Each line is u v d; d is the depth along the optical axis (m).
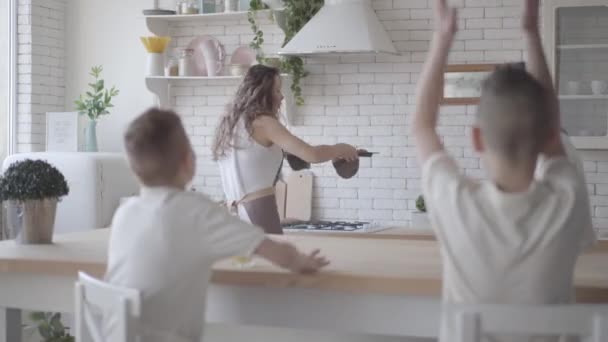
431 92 1.93
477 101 5.41
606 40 4.99
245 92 3.69
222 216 2.11
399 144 5.62
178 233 2.08
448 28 1.93
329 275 2.15
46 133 6.05
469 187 1.80
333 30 5.28
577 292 2.01
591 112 5.04
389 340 2.62
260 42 5.77
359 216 5.71
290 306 2.24
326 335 2.69
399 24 5.60
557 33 5.06
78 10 6.39
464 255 1.77
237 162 3.71
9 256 2.50
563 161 1.88
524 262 1.74
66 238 3.01
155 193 2.14
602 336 1.65
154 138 2.11
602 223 5.28
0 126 6.18
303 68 5.77
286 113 5.75
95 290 2.13
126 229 2.13
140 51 6.23
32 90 6.14
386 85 5.63
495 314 1.69
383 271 2.20
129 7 6.25
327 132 5.75
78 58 6.39
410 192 5.61
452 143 5.52
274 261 2.14
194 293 2.12
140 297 2.01
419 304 2.12
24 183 2.78
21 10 6.13
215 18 5.93
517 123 1.74
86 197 5.55
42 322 3.29
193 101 6.09
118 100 6.29
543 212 1.76
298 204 5.77
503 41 5.40
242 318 2.28
